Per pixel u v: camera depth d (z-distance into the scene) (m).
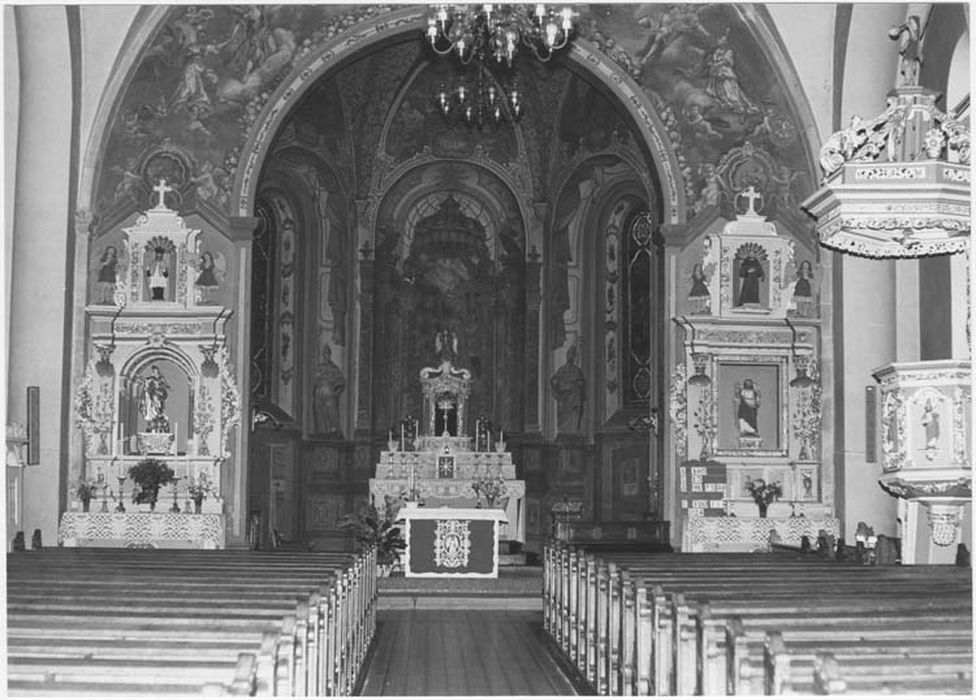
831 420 19.20
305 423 26.48
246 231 19.81
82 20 18.75
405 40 20.52
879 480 13.52
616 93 20.36
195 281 19.45
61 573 10.92
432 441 25.66
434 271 28.08
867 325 18.78
